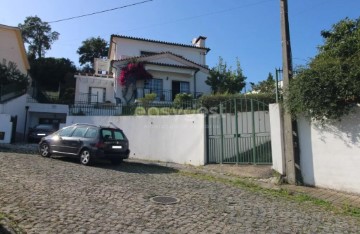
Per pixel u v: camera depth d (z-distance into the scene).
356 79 8.36
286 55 10.55
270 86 17.89
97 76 28.08
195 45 35.09
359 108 8.69
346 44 10.15
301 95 9.38
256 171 11.38
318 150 9.70
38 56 59.78
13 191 7.08
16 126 23.14
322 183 9.53
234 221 6.13
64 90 38.97
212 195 8.35
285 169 10.59
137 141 16.64
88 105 20.73
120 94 25.28
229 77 25.48
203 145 13.62
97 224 5.41
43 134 22.72
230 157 12.88
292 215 6.87
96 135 12.73
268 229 5.77
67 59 51.69
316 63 9.46
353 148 8.84
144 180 9.89
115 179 9.63
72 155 13.10
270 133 11.61
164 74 26.39
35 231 4.88
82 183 8.59
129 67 24.94
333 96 8.79
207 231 5.45
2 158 11.98
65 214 5.80
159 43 31.47
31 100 27.11
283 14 10.84
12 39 29.48
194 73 27.03
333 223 6.44
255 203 7.79
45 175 9.31
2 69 24.16
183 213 6.44
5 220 5.20
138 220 5.80
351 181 8.84
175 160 14.80
